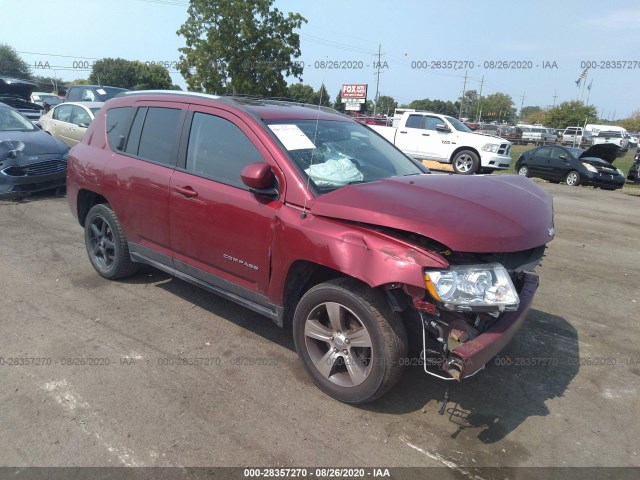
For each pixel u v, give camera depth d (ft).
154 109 14.07
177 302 14.85
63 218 24.07
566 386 11.32
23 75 214.69
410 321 9.88
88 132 16.26
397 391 10.79
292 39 91.97
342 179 11.21
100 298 14.93
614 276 19.25
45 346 12.10
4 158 25.91
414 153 56.80
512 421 9.95
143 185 13.60
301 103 14.69
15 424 9.29
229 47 86.43
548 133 167.73
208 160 12.27
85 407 9.82
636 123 223.92
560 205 36.73
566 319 15.02
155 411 9.77
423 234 8.67
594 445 9.32
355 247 9.23
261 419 9.64
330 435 9.27
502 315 9.56
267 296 11.18
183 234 12.74
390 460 8.70
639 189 51.78
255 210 10.94
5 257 18.22
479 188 10.69
